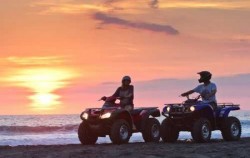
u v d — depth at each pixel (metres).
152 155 10.41
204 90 15.16
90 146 13.64
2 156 10.70
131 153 10.91
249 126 46.47
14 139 24.88
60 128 34.00
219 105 15.65
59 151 11.71
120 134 14.35
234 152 10.95
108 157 10.20
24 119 106.62
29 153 11.30
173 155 10.41
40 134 30.98
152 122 15.52
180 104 15.05
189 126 14.87
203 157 10.04
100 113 14.64
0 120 98.12
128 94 15.22
